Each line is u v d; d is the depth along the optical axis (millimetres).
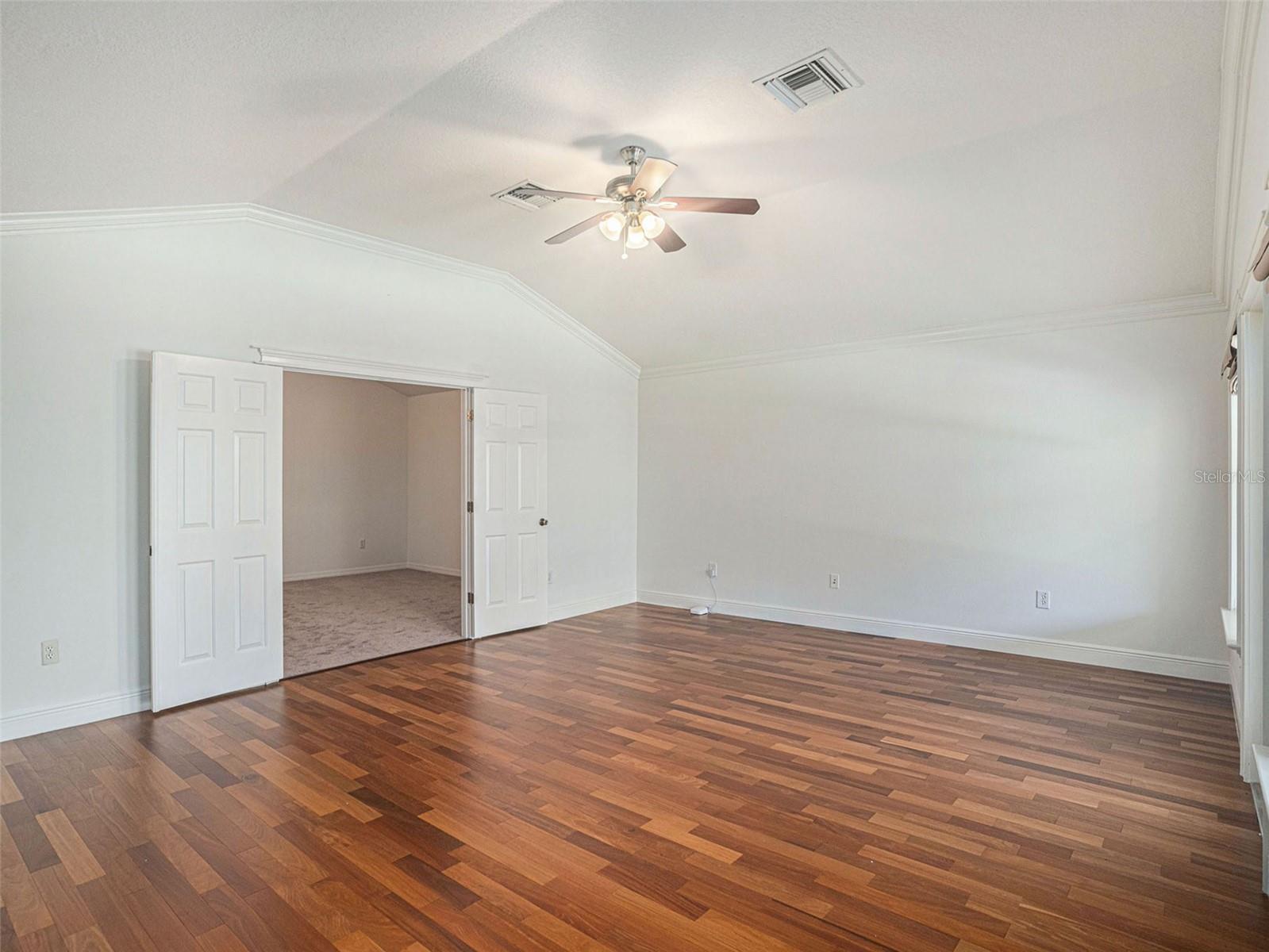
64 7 1886
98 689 3539
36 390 3365
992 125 3021
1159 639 4262
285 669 4418
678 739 3256
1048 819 2498
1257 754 2236
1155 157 3094
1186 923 1907
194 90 2475
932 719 3523
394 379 4762
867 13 2252
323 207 4066
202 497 3799
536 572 5688
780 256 4500
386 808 2584
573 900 2031
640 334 6078
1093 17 2273
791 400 5781
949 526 5012
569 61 2510
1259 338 2750
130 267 3648
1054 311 4512
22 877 2146
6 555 3281
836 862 2223
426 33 2270
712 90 2740
